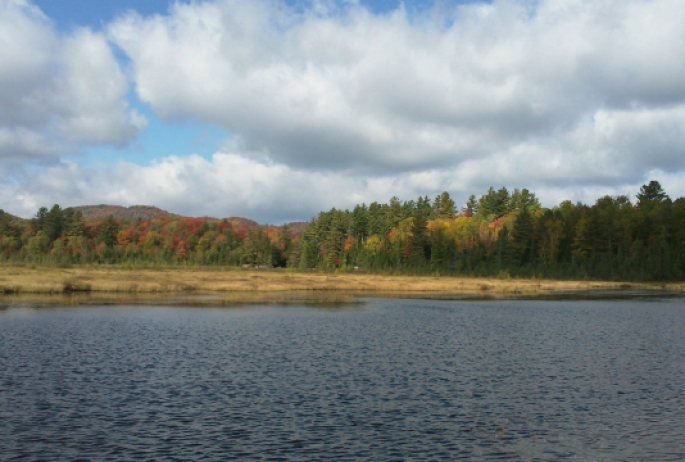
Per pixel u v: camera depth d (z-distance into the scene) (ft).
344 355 99.71
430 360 96.48
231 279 316.19
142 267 469.16
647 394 75.20
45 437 55.26
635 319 164.45
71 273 305.53
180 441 54.75
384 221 630.33
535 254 449.89
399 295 261.44
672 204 464.65
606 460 51.88
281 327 136.36
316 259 536.01
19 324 131.85
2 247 600.80
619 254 401.70
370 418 62.90
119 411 64.13
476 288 312.29
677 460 52.08
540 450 54.08
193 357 95.76
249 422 60.75
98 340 111.45
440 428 59.88
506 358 99.55
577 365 93.91
